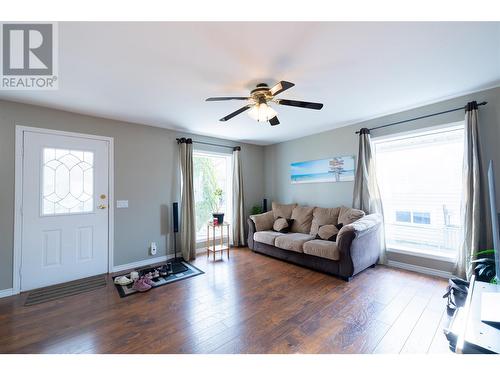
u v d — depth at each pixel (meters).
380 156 3.61
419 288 2.62
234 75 2.17
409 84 2.45
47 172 2.82
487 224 2.51
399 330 1.87
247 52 1.82
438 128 2.94
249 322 2.00
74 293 2.60
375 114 3.38
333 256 2.91
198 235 4.57
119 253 3.36
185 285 2.79
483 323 0.85
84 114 3.11
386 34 1.64
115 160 3.36
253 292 2.59
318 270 3.23
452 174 2.97
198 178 4.65
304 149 4.58
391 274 3.05
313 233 3.78
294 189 4.79
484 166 2.57
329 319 2.03
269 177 5.34
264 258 3.90
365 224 2.93
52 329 1.93
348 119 3.60
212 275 3.11
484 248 2.51
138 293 2.59
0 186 2.54
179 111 3.08
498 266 0.98
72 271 2.96
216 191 4.40
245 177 5.09
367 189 3.50
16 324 2.00
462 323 0.90
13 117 2.64
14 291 2.58
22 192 2.66
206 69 2.06
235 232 4.72
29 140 2.72
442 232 3.05
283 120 3.61
